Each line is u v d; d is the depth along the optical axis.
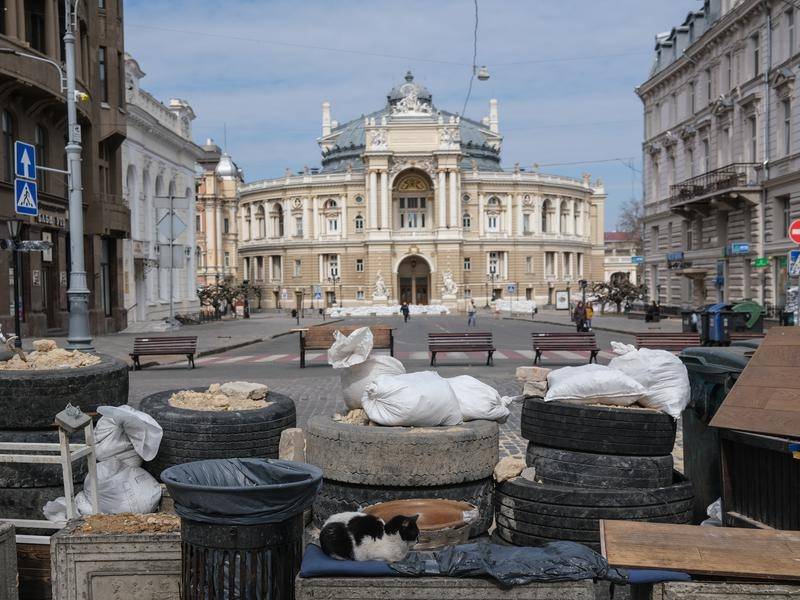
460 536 4.97
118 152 34.94
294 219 95.06
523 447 9.74
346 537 3.98
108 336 31.56
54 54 26.38
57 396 6.14
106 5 33.03
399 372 6.64
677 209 41.06
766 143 32.59
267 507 3.90
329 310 79.31
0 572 4.45
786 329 5.67
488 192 92.12
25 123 26.05
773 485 5.11
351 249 91.31
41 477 5.88
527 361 22.84
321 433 5.86
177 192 49.28
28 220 25.97
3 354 7.00
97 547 4.43
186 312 51.81
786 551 3.98
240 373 19.73
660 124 46.03
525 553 3.91
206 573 3.93
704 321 26.36
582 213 101.19
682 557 3.89
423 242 89.19
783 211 32.00
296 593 3.79
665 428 5.93
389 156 88.75
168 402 6.76
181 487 3.90
